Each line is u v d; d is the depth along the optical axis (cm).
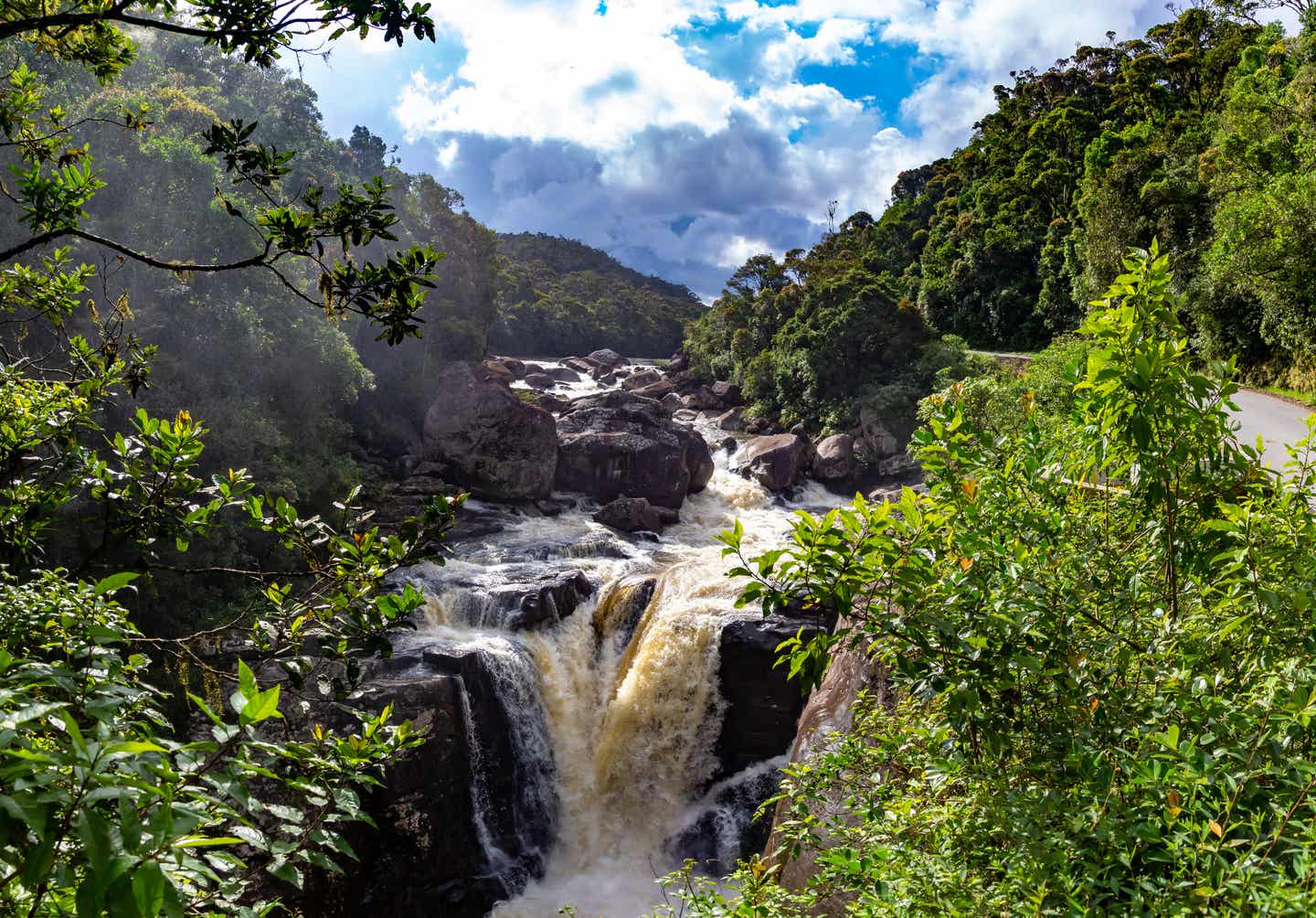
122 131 2083
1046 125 6925
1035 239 6006
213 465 2119
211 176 2234
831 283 4778
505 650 1822
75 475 464
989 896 340
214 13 350
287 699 1463
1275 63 4700
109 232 2006
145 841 166
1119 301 383
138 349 529
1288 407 2536
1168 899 281
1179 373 363
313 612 409
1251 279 2852
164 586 1748
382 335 405
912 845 401
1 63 1933
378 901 1455
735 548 355
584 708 1950
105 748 164
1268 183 3008
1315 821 278
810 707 1043
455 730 1611
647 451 3259
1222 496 387
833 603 359
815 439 4391
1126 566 427
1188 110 6300
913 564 353
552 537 2691
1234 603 351
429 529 412
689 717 1812
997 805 352
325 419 2764
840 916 607
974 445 450
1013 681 337
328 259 2912
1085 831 317
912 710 520
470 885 1578
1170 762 307
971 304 6194
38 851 159
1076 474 450
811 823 504
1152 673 359
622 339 10456
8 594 365
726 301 6481
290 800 1209
